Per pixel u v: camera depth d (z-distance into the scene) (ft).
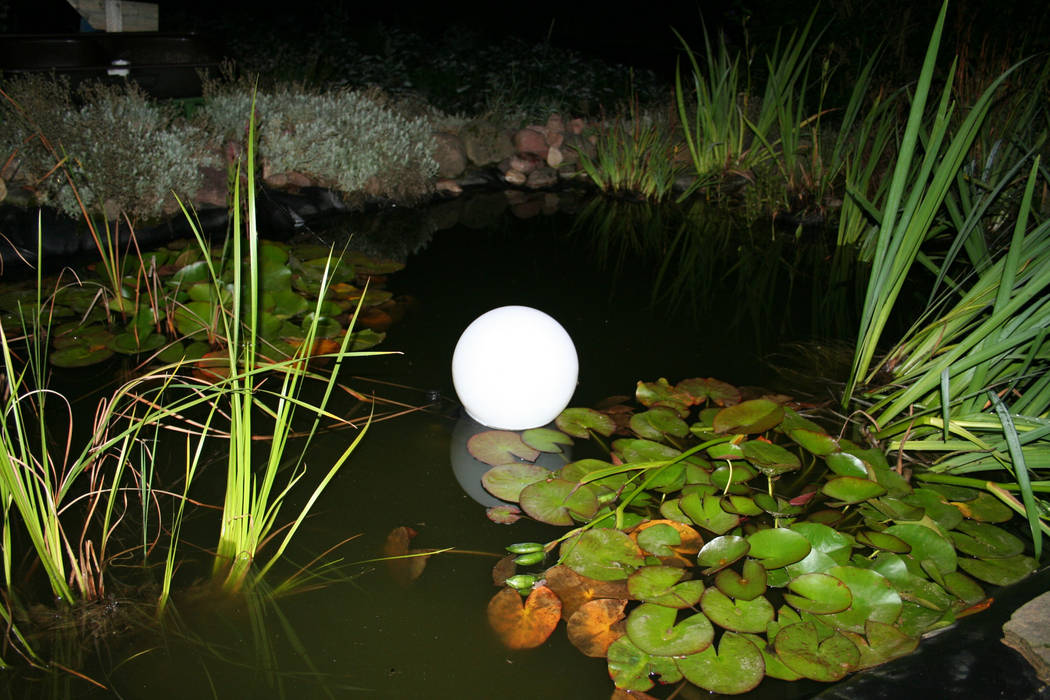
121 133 14.89
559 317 13.08
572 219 19.44
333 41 25.86
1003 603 6.53
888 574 6.91
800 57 23.18
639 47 37.73
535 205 20.71
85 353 10.46
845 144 21.04
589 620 6.32
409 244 16.60
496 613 6.45
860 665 5.85
